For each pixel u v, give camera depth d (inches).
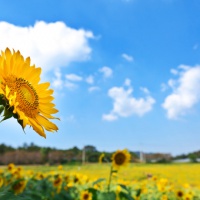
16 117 17.6
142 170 242.8
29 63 20.2
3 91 18.0
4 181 64.2
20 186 46.1
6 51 19.1
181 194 88.3
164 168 285.9
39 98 20.8
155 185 108.3
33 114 20.1
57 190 61.3
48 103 21.1
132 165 353.1
